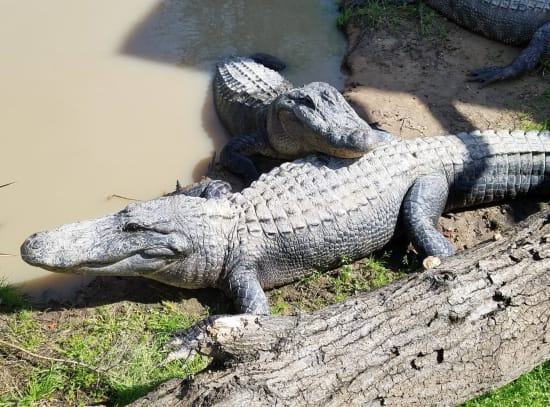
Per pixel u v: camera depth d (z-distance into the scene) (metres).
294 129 2.99
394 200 2.80
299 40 3.83
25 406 2.41
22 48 3.69
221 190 2.87
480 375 2.27
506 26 3.64
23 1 3.98
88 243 2.60
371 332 2.19
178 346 2.54
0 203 3.04
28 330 2.60
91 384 2.46
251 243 2.67
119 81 3.55
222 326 2.15
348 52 3.70
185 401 2.09
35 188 3.09
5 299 2.67
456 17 3.79
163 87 3.54
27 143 3.25
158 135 3.32
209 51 3.74
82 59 3.65
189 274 2.68
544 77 3.48
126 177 3.15
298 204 2.70
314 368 2.12
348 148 2.78
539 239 2.38
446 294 2.25
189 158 3.24
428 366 2.20
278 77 3.45
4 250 2.90
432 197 2.81
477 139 2.93
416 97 3.40
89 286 2.76
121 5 4.00
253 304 2.62
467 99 3.38
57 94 3.46
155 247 2.61
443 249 2.71
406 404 2.19
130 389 2.43
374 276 2.77
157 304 2.71
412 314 2.22
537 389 2.40
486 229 2.91
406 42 3.71
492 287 2.28
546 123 3.23
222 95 3.40
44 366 2.49
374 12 3.84
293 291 2.76
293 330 2.18
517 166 2.91
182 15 3.97
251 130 3.26
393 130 3.24
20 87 3.48
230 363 2.14
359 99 3.39
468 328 2.23
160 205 2.66
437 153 2.88
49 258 2.57
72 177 3.13
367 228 2.75
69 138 3.28
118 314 2.67
